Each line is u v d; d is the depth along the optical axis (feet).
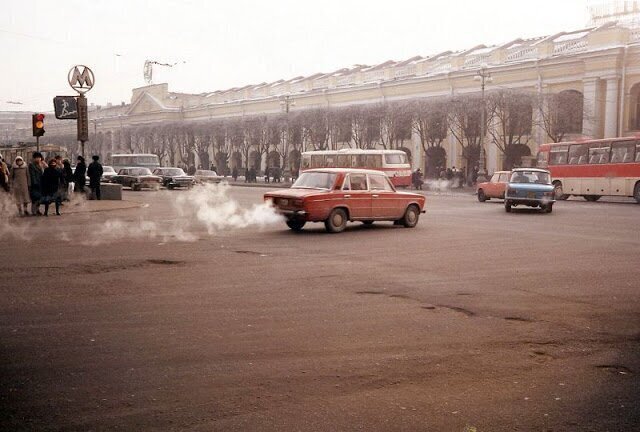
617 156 110.01
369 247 44.06
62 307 24.93
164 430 13.62
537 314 24.43
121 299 26.50
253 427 13.78
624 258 39.22
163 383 16.47
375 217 55.93
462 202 106.42
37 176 68.69
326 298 27.07
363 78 201.46
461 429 13.78
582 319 23.71
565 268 35.27
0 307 24.86
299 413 14.58
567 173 119.24
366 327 22.31
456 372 17.60
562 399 15.64
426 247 44.27
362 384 16.55
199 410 14.71
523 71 154.20
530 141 153.28
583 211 84.43
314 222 58.44
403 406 15.07
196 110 268.62
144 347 19.61
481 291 28.71
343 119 180.55
